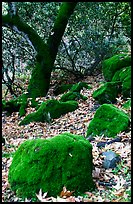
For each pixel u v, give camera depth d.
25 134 8.55
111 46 14.10
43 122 9.21
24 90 13.97
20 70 14.46
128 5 14.05
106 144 5.86
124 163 5.09
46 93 12.32
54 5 13.14
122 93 9.11
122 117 6.58
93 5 13.45
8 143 7.62
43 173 4.35
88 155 4.55
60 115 9.25
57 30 12.46
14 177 4.50
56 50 12.56
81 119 8.55
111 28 14.50
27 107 10.92
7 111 10.92
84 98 10.09
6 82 13.77
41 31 13.85
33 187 4.32
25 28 11.76
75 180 4.31
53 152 4.45
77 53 14.12
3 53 13.48
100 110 6.92
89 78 13.75
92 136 6.58
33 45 12.15
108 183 4.59
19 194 4.37
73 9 12.59
